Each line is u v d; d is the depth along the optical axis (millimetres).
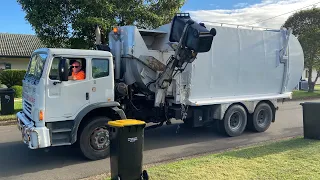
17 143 8375
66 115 6465
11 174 5906
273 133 9836
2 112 12664
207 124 9398
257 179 4961
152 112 8586
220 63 9023
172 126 10883
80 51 6648
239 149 7211
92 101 6793
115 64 7961
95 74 6832
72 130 6449
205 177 5062
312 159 6012
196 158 6426
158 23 13633
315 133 7832
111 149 4949
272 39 10266
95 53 6809
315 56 25641
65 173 5941
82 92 6648
